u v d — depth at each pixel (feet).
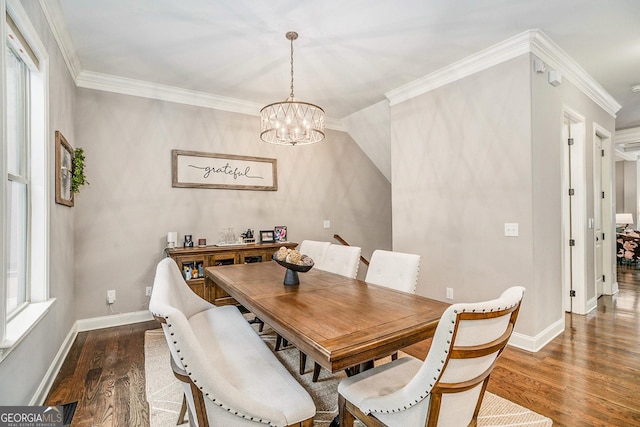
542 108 9.01
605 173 14.02
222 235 12.89
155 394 6.61
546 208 9.11
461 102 10.16
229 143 13.25
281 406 3.97
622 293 14.61
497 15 7.65
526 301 8.65
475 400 3.95
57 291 7.75
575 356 8.25
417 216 11.56
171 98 12.03
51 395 6.58
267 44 8.93
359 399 4.16
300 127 9.27
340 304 5.52
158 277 5.41
